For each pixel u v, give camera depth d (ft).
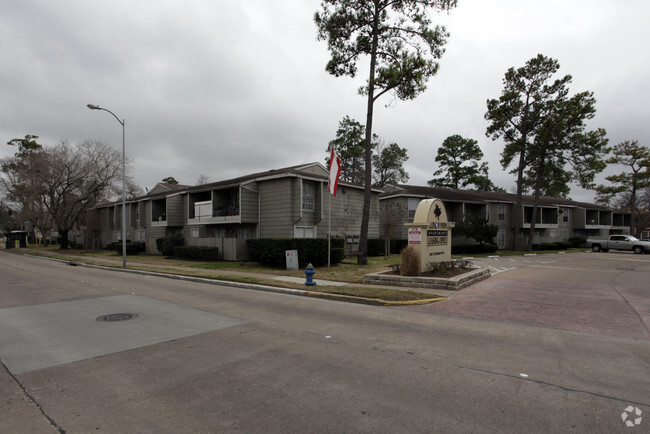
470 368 15.76
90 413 11.85
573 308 28.25
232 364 16.30
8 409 12.13
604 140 103.45
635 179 151.84
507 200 126.00
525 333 21.48
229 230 86.22
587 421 11.16
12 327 23.06
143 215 118.73
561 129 102.06
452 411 11.84
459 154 182.80
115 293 37.11
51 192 126.31
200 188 90.68
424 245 42.45
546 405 12.25
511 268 60.44
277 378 14.69
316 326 23.29
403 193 104.94
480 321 24.54
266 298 34.12
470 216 104.68
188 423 11.16
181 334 21.35
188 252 78.89
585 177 108.06
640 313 26.45
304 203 76.79
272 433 10.53
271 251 60.49
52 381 14.49
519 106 106.42
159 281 47.67
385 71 57.82
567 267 62.13
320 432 10.57
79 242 150.82
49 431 10.71
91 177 127.34
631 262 72.49
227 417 11.51
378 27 60.95
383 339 20.30
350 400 12.66
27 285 43.50
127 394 13.25
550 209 143.02
